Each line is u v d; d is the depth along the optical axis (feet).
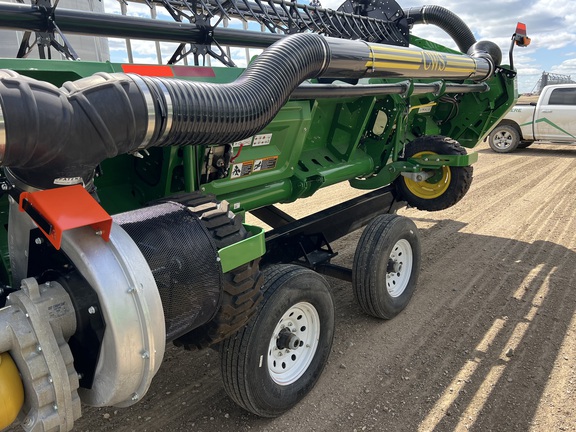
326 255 12.53
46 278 5.48
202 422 8.88
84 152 5.07
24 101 4.50
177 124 5.84
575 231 20.63
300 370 9.37
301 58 8.18
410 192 18.08
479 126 20.39
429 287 15.02
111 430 8.63
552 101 40.73
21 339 4.58
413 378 10.27
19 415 4.96
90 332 5.11
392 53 10.92
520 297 14.25
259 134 10.07
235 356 7.92
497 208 24.45
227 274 6.52
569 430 8.67
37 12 8.19
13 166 4.84
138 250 5.27
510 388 9.90
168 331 5.77
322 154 13.61
